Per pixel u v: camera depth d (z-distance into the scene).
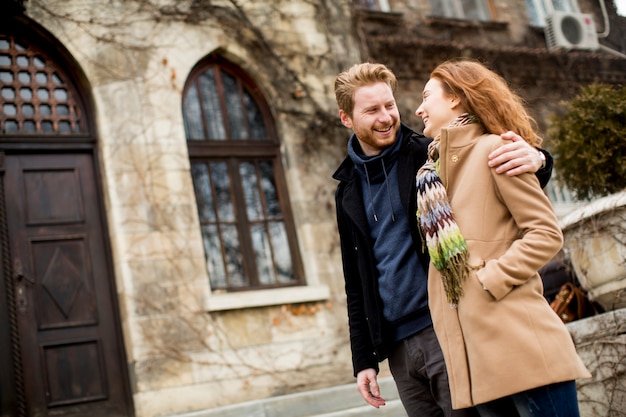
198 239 7.63
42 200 7.35
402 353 2.89
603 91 5.61
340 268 8.32
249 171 8.43
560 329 2.35
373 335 2.88
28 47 7.60
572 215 4.23
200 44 8.29
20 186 7.29
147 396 6.96
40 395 6.84
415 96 9.96
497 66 10.85
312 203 8.44
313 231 8.34
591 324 4.01
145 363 7.04
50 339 7.03
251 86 8.71
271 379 7.52
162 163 7.68
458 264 2.40
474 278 2.38
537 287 2.40
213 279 7.88
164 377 7.08
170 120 7.86
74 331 7.14
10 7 7.29
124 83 7.74
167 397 7.03
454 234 2.42
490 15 11.53
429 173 2.58
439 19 10.66
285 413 5.95
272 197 8.46
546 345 2.29
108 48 7.77
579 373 2.29
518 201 2.38
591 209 4.08
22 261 7.11
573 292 4.45
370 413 5.73
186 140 8.15
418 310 2.79
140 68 7.86
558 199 10.45
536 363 2.27
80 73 7.69
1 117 7.36
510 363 2.29
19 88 7.48
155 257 7.38
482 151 2.49
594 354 3.98
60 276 7.22
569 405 2.30
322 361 7.83
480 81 2.62
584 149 5.57
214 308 7.42
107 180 7.44
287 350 7.70
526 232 2.37
